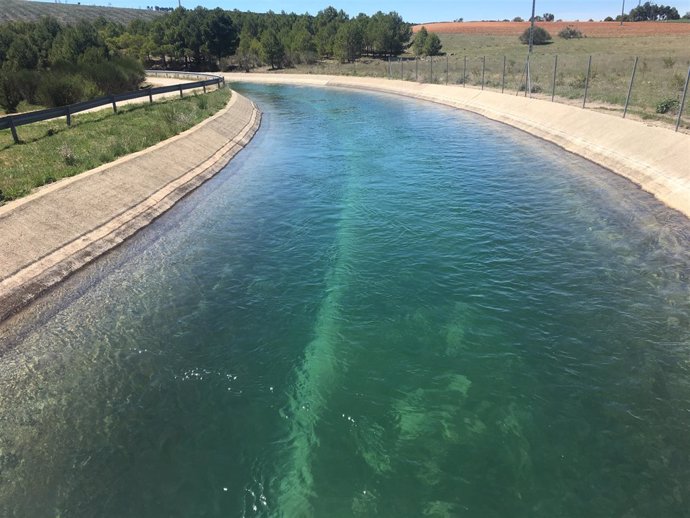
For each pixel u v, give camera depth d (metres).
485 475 7.24
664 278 12.23
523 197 18.62
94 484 7.22
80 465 7.52
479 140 28.83
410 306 11.59
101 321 11.15
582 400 8.57
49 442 7.92
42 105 32.44
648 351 9.69
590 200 17.73
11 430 8.12
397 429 8.11
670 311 10.91
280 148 28.72
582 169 21.58
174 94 42.38
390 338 10.44
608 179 19.78
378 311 11.43
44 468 7.46
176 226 16.70
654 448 7.58
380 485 7.13
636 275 12.48
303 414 8.48
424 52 85.25
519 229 15.68
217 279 13.06
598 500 6.81
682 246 13.66
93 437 8.02
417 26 139.62
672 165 18.02
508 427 8.06
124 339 10.52
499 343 10.16
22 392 8.96
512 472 7.28
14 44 51.97
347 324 10.96
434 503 6.84
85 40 57.16
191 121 28.31
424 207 17.98
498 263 13.51
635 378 9.01
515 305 11.46
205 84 43.75
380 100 48.94
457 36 112.25
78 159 18.77
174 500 6.98
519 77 46.19
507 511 6.70
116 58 50.72
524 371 9.33
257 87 66.56
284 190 20.55
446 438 7.91
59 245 13.51
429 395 8.82
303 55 85.00
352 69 72.25
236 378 9.37
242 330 10.83
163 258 14.29
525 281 12.51
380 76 62.47
